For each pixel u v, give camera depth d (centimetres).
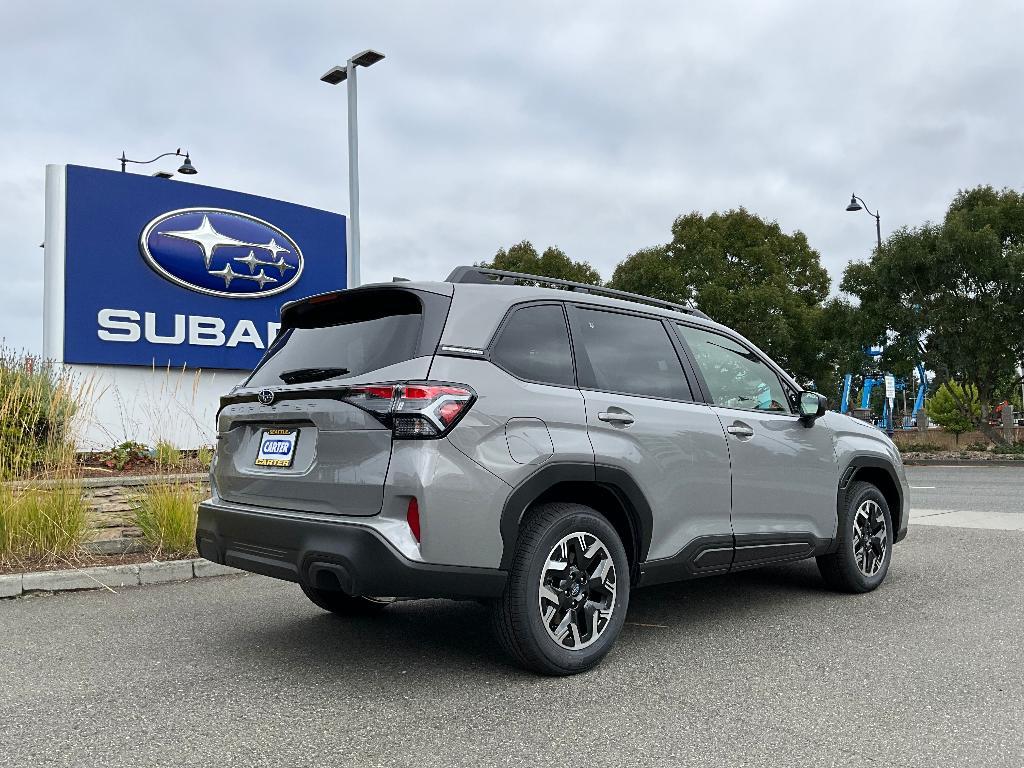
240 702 353
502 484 362
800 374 2744
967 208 2330
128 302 1094
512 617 369
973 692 362
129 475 812
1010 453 2175
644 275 2694
